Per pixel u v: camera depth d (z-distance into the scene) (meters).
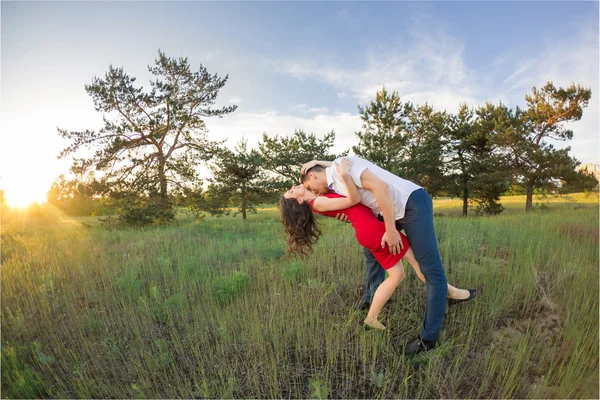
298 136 19.31
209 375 2.63
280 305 3.55
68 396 2.52
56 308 3.95
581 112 17.16
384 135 17.75
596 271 3.96
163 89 16.08
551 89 18.09
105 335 3.29
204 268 5.07
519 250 4.68
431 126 20.38
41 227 13.56
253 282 4.34
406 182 2.68
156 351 2.99
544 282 3.75
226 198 17.83
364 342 2.76
